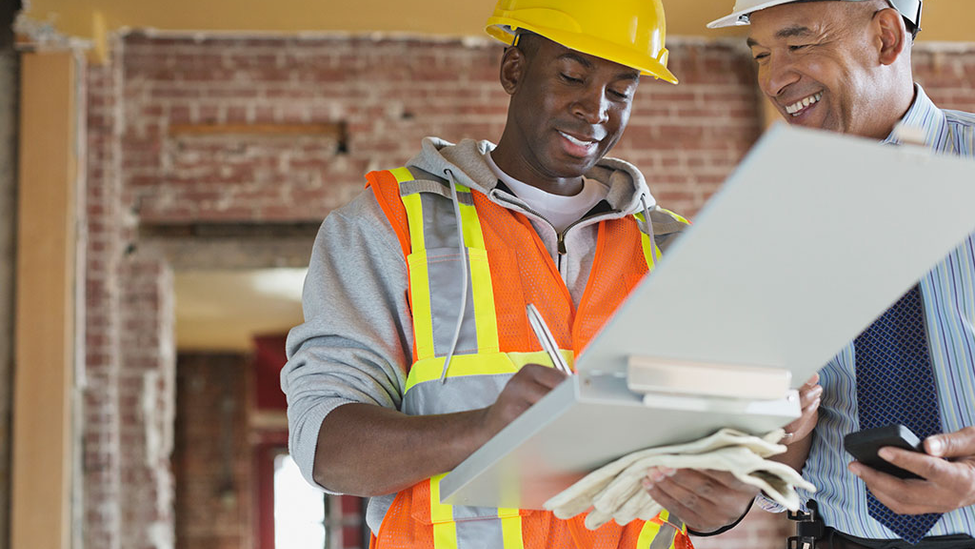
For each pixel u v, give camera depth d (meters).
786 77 1.77
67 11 4.95
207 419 11.23
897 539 1.69
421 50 5.30
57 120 4.92
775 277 1.05
